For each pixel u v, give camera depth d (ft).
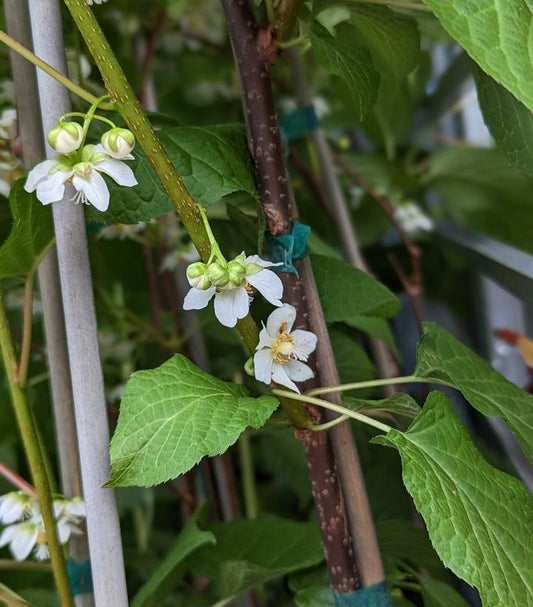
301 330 0.57
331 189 1.12
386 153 1.44
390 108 1.33
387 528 0.75
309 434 0.63
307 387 0.63
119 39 1.08
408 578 0.84
